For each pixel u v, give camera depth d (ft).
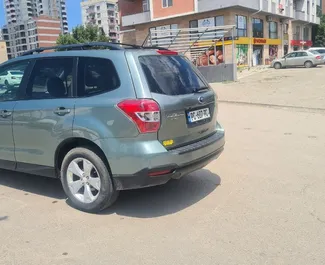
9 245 11.49
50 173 14.58
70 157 13.75
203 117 14.28
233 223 12.60
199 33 76.28
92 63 13.58
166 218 13.14
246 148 22.86
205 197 15.02
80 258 10.66
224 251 10.83
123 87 12.58
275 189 15.71
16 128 15.01
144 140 12.21
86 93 13.35
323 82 59.16
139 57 13.03
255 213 13.34
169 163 12.39
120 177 12.64
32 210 14.07
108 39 172.35
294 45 160.15
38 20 432.66
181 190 15.89
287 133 27.04
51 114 13.87
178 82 13.64
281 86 57.57
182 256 10.62
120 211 13.83
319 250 10.77
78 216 13.46
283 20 145.28
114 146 12.48
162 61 13.75
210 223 12.65
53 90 14.25
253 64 125.49
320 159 20.06
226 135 26.91
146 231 12.19
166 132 12.53
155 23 129.18
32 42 450.30
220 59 111.65
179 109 12.92
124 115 12.25
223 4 108.78
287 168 18.60
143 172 12.22
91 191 13.67
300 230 11.98
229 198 14.83
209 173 18.15
